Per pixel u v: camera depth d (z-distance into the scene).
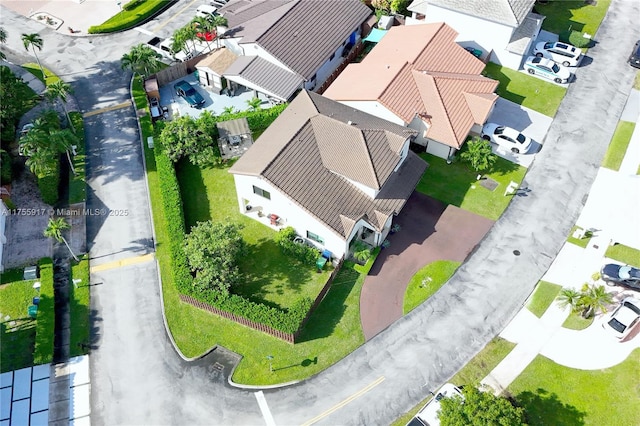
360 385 38.34
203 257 40.81
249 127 54.75
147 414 37.19
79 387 38.31
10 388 38.12
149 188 49.97
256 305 40.59
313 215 41.94
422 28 59.25
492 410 31.81
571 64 61.56
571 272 44.47
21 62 62.91
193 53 63.59
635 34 66.38
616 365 39.00
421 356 39.75
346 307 42.41
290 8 61.06
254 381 38.56
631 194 49.66
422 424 35.28
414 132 47.47
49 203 48.78
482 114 52.44
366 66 56.03
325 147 45.19
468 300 42.84
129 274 44.41
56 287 43.50
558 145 54.12
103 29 66.25
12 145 53.81
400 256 45.47
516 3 60.03
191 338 40.69
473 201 49.53
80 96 58.97
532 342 40.41
